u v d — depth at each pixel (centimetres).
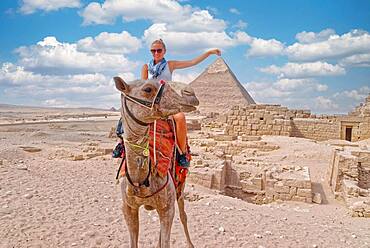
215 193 1655
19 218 824
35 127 5459
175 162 553
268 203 1717
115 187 1263
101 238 741
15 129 4775
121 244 723
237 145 3056
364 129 4112
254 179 1888
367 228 1180
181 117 571
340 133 4147
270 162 2359
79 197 1068
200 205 1112
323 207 1605
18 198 994
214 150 2828
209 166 1884
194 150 2880
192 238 784
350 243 895
